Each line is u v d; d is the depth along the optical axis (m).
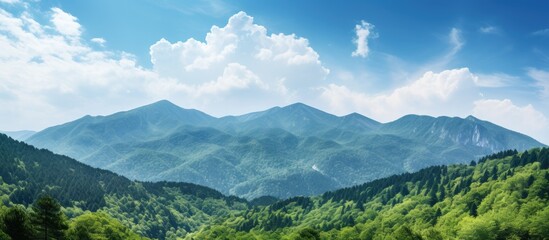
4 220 102.06
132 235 190.88
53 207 105.81
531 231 172.00
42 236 105.19
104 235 162.00
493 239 178.88
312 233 173.12
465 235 186.88
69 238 131.00
